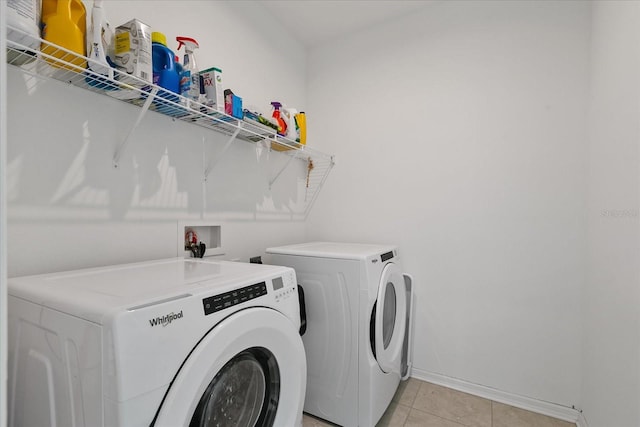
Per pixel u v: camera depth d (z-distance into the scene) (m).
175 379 0.67
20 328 0.79
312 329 1.64
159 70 1.21
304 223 2.57
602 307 1.40
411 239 2.16
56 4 0.94
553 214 1.76
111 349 0.58
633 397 1.08
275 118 1.89
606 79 1.41
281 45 2.32
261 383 1.01
